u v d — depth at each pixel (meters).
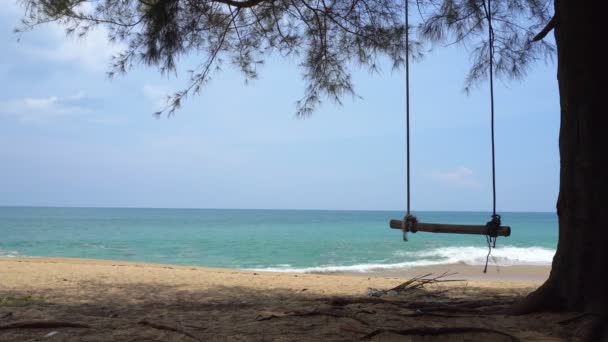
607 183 4.88
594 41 4.96
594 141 4.93
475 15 7.00
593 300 4.79
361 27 7.38
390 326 4.61
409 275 16.27
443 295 7.93
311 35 7.66
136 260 24.11
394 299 7.24
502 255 25.78
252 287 9.86
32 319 5.11
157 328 4.63
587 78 4.97
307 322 4.90
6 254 26.03
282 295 8.71
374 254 27.23
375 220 100.19
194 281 10.71
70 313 6.20
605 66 4.95
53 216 106.62
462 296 8.14
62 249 29.77
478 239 41.34
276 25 7.49
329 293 9.03
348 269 18.67
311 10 7.43
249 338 4.30
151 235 44.47
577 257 4.96
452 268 18.88
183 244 34.38
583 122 4.98
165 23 5.82
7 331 4.62
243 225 70.38
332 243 35.97
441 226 5.09
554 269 5.23
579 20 5.02
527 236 47.03
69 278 10.66
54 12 6.07
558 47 5.26
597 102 4.95
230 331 4.58
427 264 20.55
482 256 25.05
